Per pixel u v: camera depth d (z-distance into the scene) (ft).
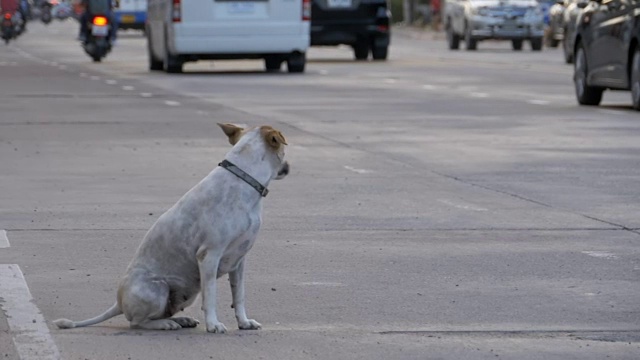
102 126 73.20
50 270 35.58
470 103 90.02
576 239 40.68
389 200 48.37
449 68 135.13
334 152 62.39
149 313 28.02
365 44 154.40
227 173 27.48
